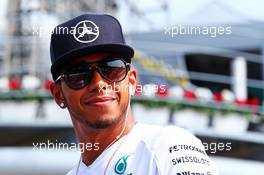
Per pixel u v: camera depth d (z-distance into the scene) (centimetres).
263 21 2161
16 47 1661
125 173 334
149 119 1577
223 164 1683
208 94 1695
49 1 1744
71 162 1498
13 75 1656
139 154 333
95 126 341
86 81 338
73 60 341
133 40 2002
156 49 1994
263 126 1761
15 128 1518
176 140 326
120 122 347
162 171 317
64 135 1526
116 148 346
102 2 1878
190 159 317
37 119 1518
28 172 1516
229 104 1712
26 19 1700
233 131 1706
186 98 1644
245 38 2156
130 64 352
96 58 340
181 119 1630
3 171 1518
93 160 359
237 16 2131
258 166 1712
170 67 1831
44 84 1545
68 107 355
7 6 1736
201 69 2434
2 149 1524
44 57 1611
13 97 1526
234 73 2077
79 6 1806
